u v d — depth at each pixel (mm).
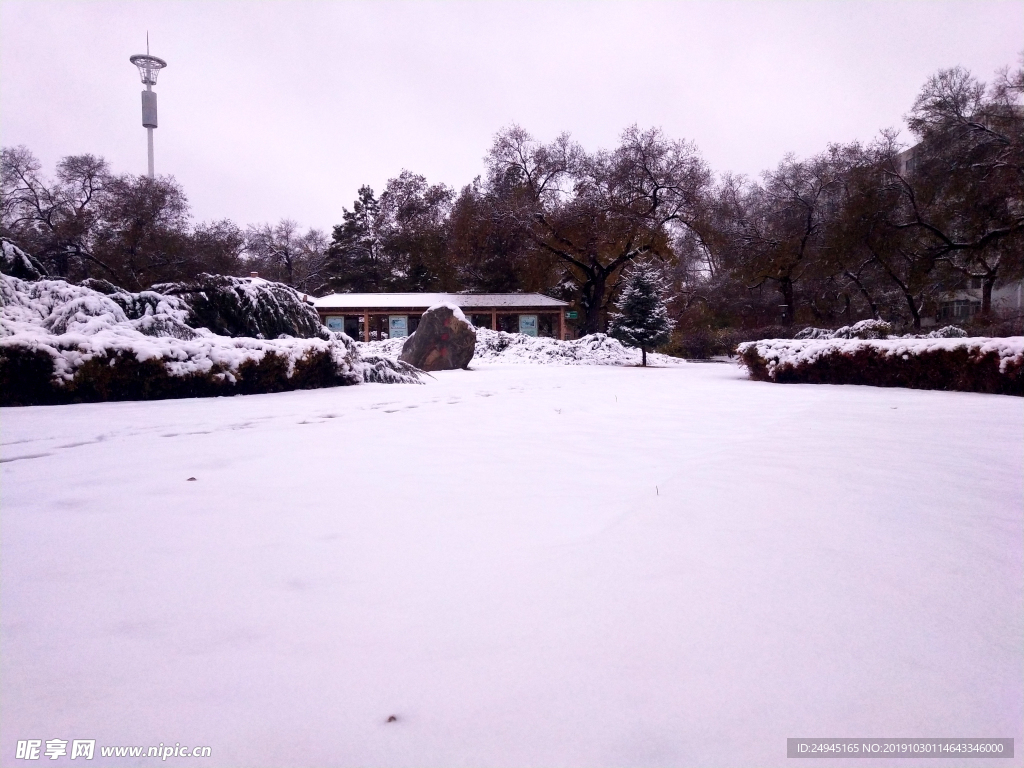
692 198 31516
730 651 1472
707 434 4957
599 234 31859
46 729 1188
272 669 1404
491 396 8789
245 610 1709
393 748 1133
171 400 8094
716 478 3238
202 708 1261
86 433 5020
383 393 9352
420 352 18281
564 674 1378
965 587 1839
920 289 25359
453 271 44719
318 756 1113
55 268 33438
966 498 2822
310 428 5371
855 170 25578
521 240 34219
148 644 1521
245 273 46906
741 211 36281
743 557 2092
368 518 2600
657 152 31828
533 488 3127
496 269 38500
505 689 1322
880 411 6570
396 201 50312
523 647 1499
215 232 42125
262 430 5250
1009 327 19156
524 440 4703
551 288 39094
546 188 35312
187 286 11906
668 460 3844
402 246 47844
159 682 1352
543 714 1235
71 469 3600
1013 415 6090
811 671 1384
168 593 1825
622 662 1427
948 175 22766
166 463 3783
